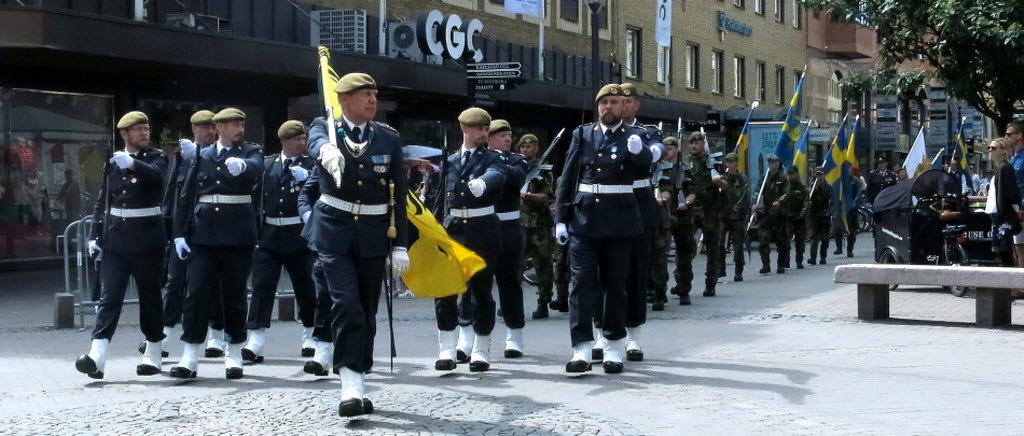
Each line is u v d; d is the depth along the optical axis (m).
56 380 9.82
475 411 8.20
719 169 18.48
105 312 9.66
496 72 19.89
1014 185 14.30
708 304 15.41
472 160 10.38
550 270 14.27
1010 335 11.94
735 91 42.03
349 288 8.00
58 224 19.75
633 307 10.34
